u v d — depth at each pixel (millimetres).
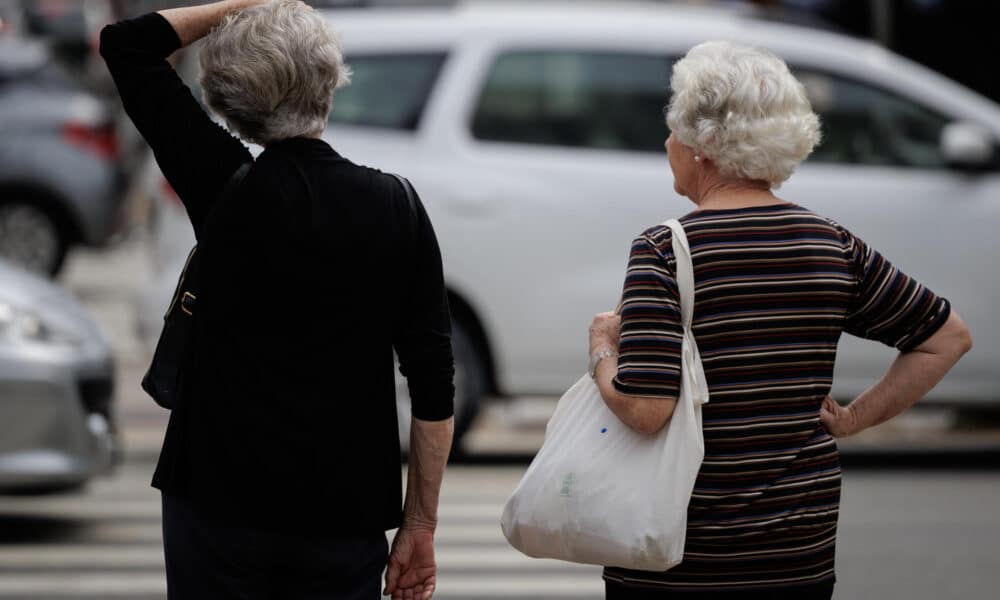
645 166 24500
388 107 24719
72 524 21062
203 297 8836
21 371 18531
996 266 24969
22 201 43719
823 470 8992
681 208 24359
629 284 8891
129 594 17578
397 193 9094
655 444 8867
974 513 22484
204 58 9102
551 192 24234
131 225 47656
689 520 8836
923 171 25172
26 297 19078
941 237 24922
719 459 8820
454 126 24516
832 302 8961
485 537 20969
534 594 18188
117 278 49188
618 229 24250
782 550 8852
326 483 8781
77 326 19328
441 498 23219
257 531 8734
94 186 43938
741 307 8820
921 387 9367
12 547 19734
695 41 25094
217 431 8742
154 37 9203
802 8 43906
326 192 8898
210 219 8859
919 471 25766
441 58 24797
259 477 8703
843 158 25172
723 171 9117
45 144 43688
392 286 8984
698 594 8852
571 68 24859
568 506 8898
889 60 25625
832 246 9047
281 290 8758
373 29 25000
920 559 19625
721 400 8812
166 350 9133
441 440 9305
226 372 8773
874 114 25266
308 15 9156
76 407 18844
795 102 9078
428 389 9203
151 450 26516
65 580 18156
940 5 42094
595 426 9031
